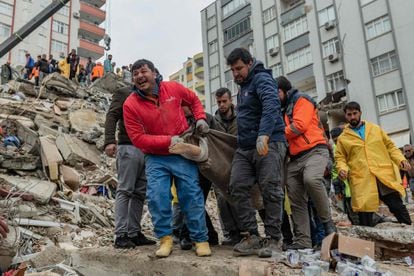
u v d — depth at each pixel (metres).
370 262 2.88
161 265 3.34
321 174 3.72
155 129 3.53
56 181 7.25
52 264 4.24
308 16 25.36
